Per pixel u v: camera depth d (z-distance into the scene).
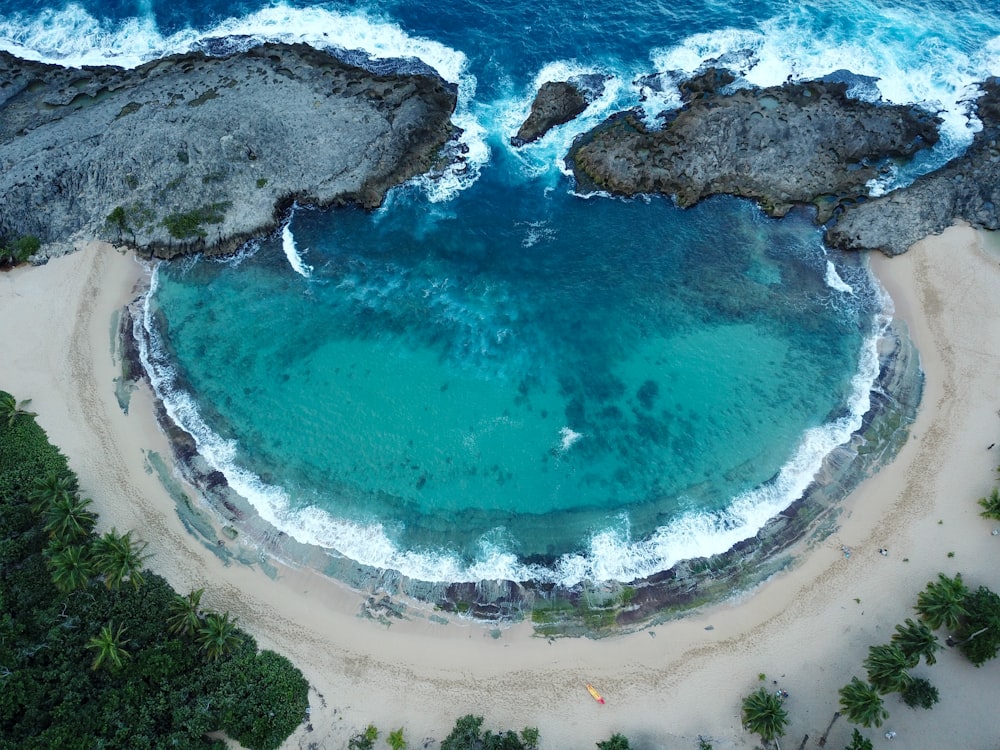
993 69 95.88
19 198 84.38
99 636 57.69
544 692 58.78
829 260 83.25
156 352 77.06
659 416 74.06
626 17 102.44
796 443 71.50
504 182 89.69
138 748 53.22
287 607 62.50
